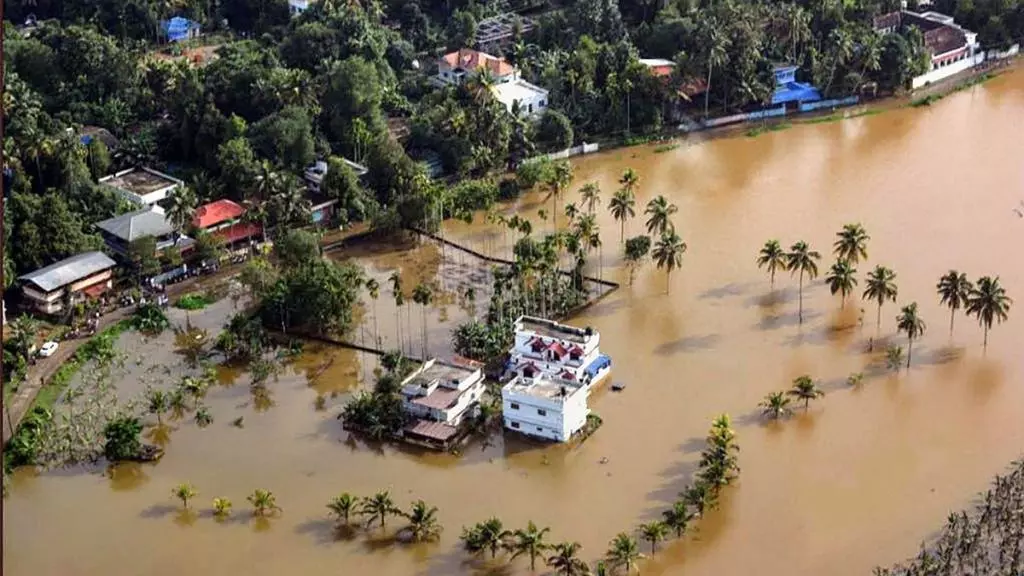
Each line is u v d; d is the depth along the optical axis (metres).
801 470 156.75
